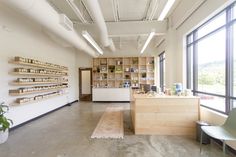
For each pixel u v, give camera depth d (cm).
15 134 383
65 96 786
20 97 455
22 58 432
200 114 377
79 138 355
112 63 951
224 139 221
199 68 450
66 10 516
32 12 286
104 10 522
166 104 374
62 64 762
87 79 1054
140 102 377
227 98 311
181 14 479
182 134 372
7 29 412
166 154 278
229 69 311
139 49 944
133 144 320
